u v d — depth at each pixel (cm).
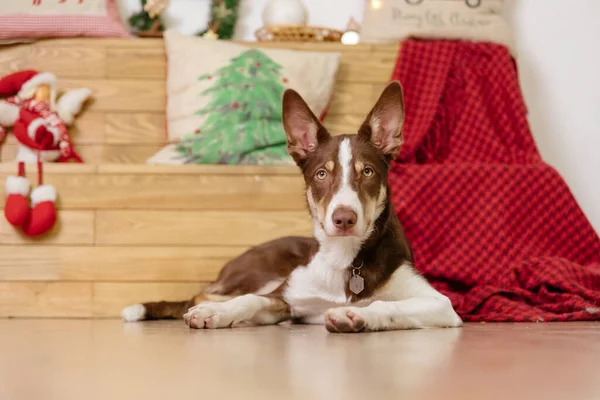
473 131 502
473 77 513
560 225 438
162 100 513
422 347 208
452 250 419
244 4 577
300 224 421
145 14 544
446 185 433
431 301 282
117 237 412
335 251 299
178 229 416
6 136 492
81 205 411
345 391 133
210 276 416
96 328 307
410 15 523
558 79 591
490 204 432
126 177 414
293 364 171
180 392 133
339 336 244
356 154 292
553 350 203
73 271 409
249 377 151
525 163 480
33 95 479
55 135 466
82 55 510
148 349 208
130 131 512
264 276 355
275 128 454
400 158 471
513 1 593
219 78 471
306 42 521
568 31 591
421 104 498
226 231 418
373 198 290
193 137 451
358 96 519
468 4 527
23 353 201
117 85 511
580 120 591
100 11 515
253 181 419
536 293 382
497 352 196
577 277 383
